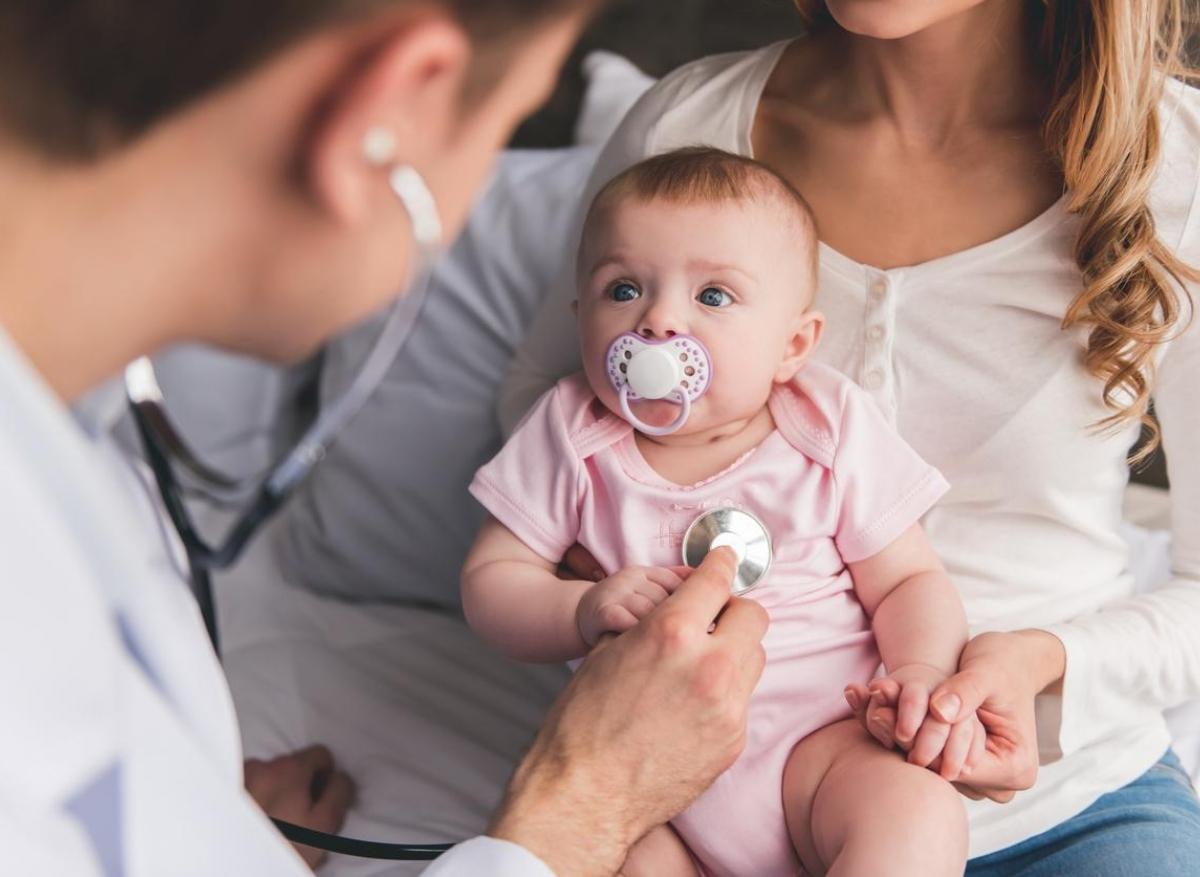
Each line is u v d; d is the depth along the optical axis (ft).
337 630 5.38
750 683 3.41
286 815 4.23
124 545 2.21
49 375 2.14
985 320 4.05
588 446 4.03
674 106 4.58
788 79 4.50
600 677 3.39
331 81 1.97
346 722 4.82
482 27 2.01
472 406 5.44
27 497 1.85
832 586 3.90
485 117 2.14
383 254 2.19
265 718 4.82
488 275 5.65
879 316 4.09
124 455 2.90
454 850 2.95
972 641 3.82
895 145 4.21
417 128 2.05
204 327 2.24
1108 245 3.88
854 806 3.46
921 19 3.60
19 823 1.87
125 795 2.10
